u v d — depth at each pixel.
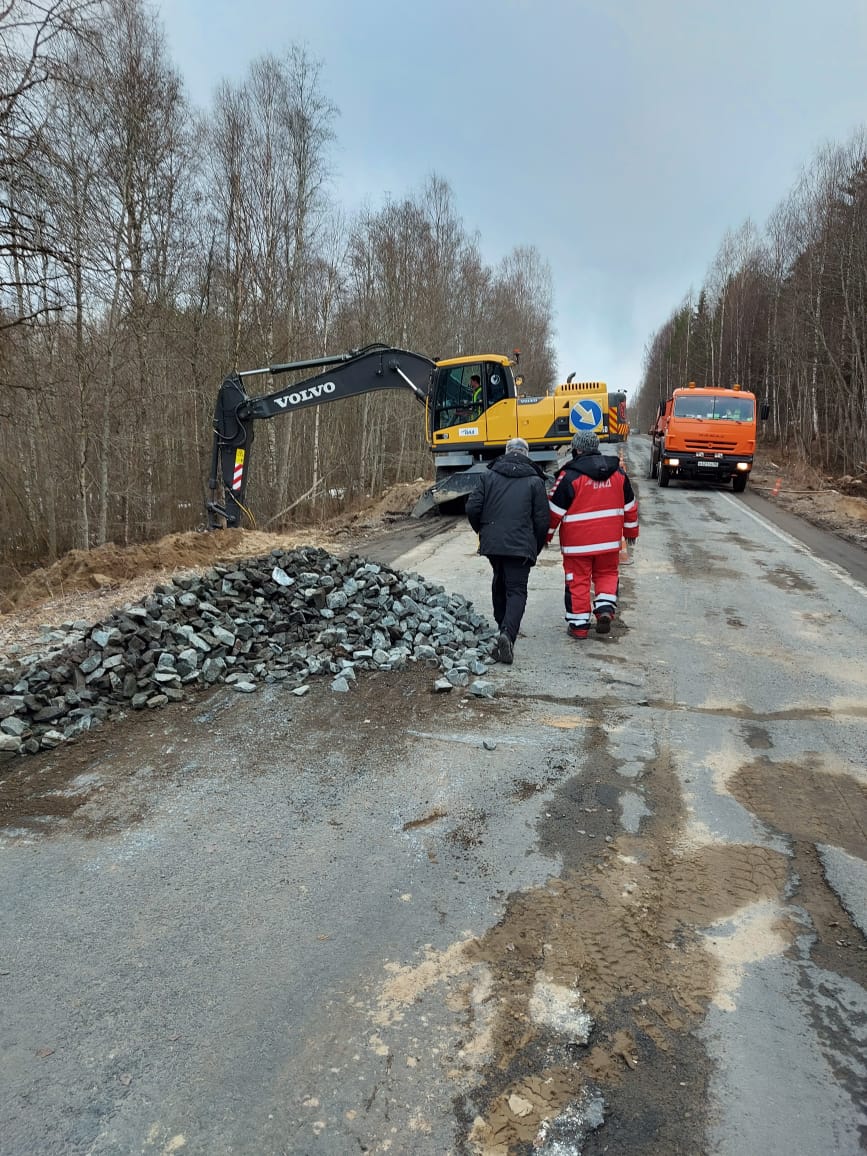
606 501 6.36
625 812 3.65
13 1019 2.35
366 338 25.30
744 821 3.57
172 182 16.81
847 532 12.97
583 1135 1.95
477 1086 2.11
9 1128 1.97
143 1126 1.98
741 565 10.00
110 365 15.38
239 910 2.89
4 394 13.09
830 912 2.90
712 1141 1.94
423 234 29.02
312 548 7.53
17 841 3.39
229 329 18.70
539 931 2.77
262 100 18.41
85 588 8.60
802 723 4.76
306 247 19.58
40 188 9.16
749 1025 2.33
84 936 2.74
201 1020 2.34
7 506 18.02
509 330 46.19
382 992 2.46
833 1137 1.95
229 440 11.98
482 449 14.35
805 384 33.81
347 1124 1.98
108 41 14.00
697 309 73.06
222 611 6.21
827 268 30.16
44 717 4.60
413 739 4.48
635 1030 2.31
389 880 3.09
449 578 9.12
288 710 4.92
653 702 5.09
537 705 5.02
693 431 19.16
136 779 3.98
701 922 2.83
